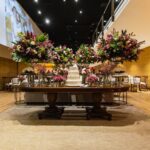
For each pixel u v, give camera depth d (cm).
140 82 1237
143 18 790
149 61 1302
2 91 1271
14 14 1204
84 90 478
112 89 482
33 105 729
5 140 366
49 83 578
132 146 335
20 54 532
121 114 567
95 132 407
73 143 350
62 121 492
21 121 494
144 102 787
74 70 532
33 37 536
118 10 1117
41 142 355
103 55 550
